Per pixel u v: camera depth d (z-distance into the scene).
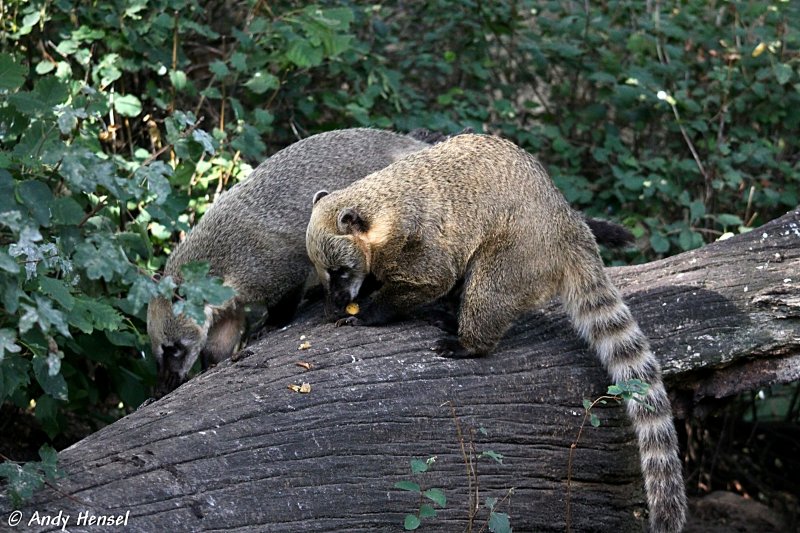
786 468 9.68
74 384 6.86
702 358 6.27
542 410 5.90
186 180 7.71
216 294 4.53
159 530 4.49
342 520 5.05
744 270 6.67
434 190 6.21
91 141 7.07
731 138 9.73
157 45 8.08
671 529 5.70
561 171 9.72
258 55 8.58
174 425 4.99
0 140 5.19
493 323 5.97
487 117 9.73
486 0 10.28
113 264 4.50
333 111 9.77
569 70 10.52
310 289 7.47
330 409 5.34
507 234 6.03
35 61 8.27
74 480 4.55
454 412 5.60
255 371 5.57
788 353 6.40
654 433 5.80
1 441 7.20
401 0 10.84
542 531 5.81
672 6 10.91
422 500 5.28
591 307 6.07
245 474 4.88
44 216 4.73
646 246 9.52
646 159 9.97
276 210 7.02
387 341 6.00
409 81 10.45
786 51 10.14
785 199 9.41
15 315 4.86
